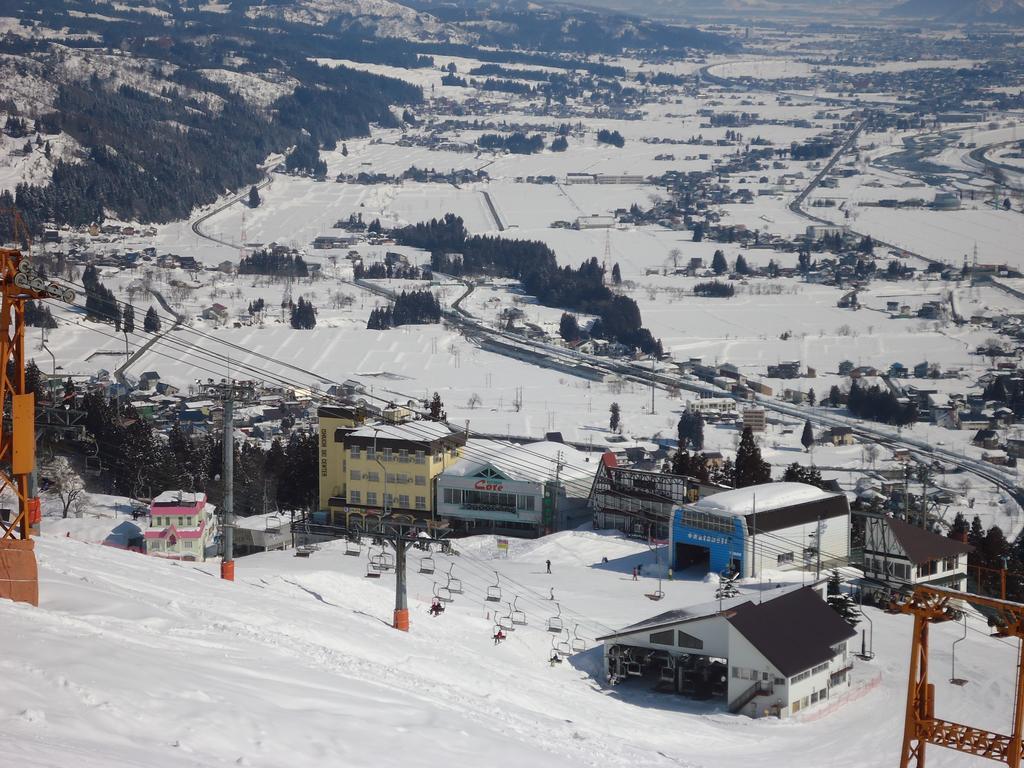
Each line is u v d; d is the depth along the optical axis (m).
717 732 58.66
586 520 107.69
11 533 44.44
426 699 46.47
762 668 62.66
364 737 37.81
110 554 64.75
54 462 108.69
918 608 34.00
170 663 40.16
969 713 63.03
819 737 58.88
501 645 68.12
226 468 71.00
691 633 65.69
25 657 36.28
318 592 69.88
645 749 49.97
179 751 32.31
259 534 105.38
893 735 59.25
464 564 90.44
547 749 43.72
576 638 72.19
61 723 31.67
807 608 67.12
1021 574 97.44
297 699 40.28
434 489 107.94
